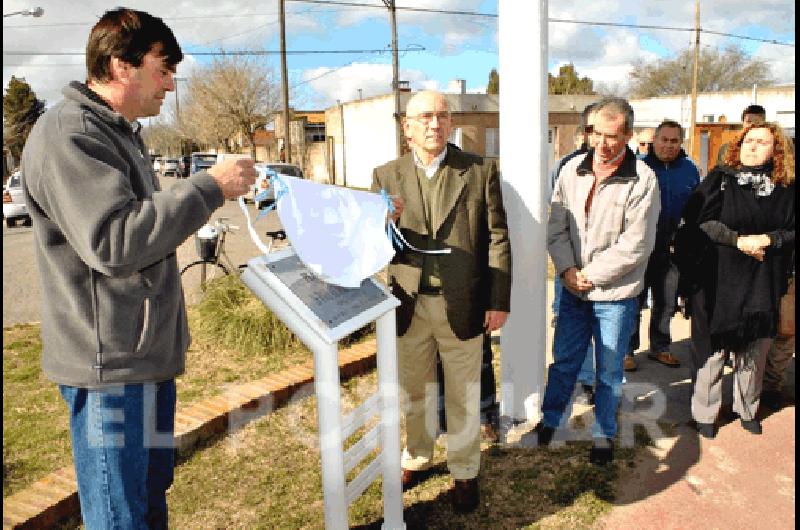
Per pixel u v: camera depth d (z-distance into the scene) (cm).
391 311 237
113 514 184
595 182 302
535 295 337
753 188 310
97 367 172
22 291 805
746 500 280
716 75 4634
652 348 446
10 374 441
